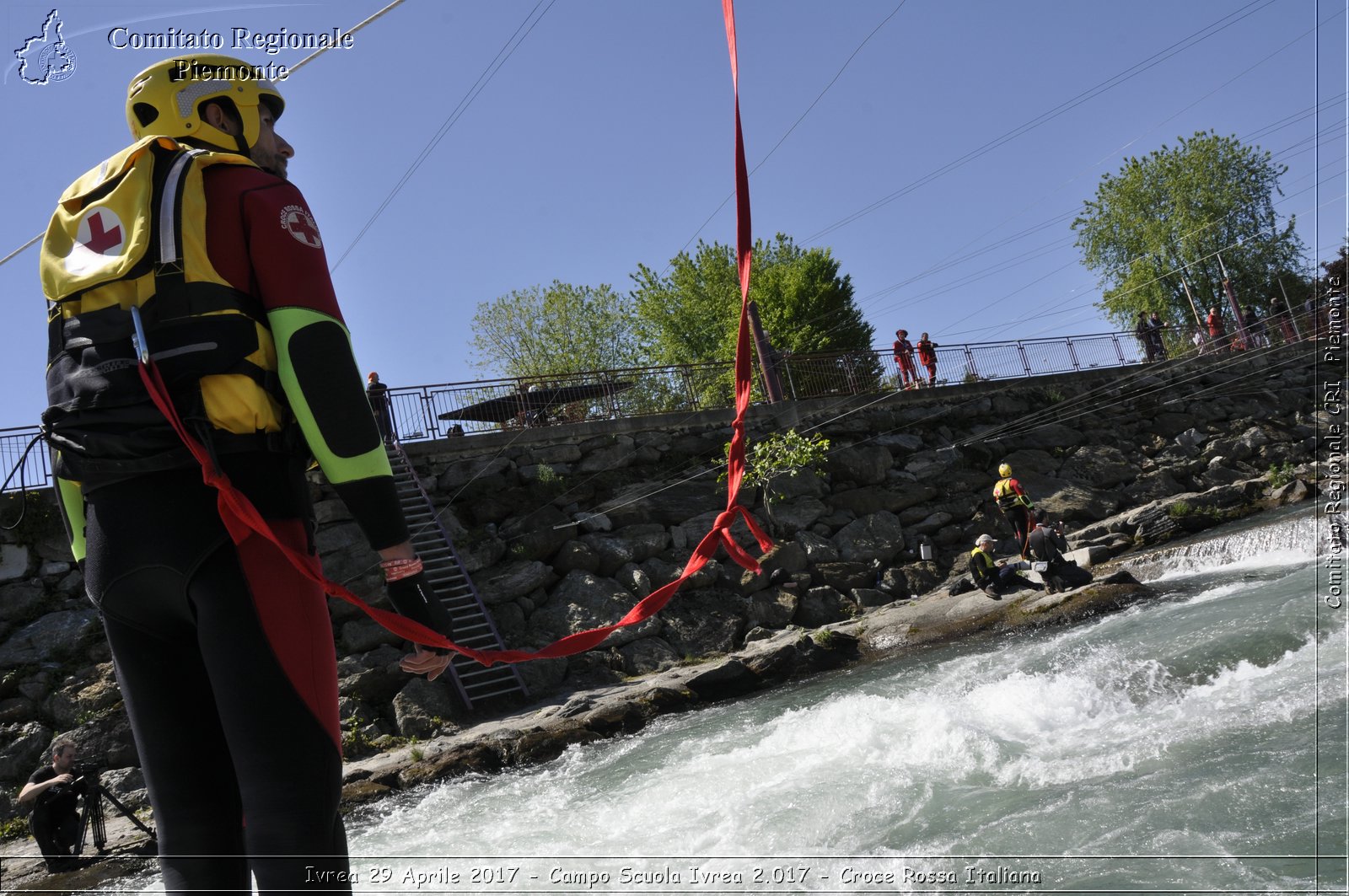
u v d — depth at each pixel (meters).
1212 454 27.05
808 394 25.50
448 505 19.97
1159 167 53.41
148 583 1.89
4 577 16.33
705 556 2.01
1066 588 15.44
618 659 17.73
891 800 5.57
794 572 20.33
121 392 1.83
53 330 1.97
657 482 21.73
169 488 1.88
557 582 19.27
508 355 47.38
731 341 46.81
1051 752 6.07
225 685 1.87
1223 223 51.69
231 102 2.12
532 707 15.74
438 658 2.08
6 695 15.02
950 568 21.94
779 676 14.91
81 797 10.36
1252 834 4.03
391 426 20.61
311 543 2.01
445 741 13.84
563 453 21.52
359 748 14.34
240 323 1.87
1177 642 8.77
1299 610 8.77
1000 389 27.50
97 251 1.86
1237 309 34.12
